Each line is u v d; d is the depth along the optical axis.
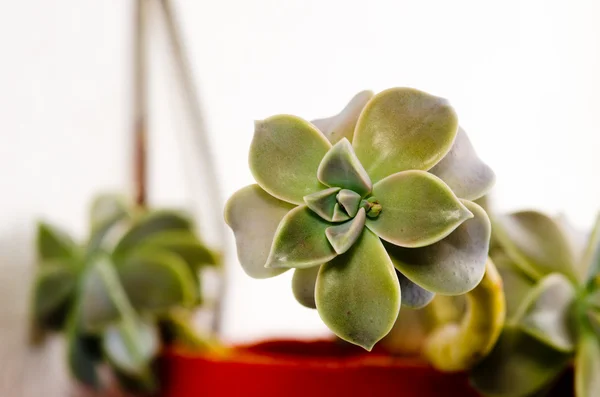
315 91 0.72
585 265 0.46
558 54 0.69
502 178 0.68
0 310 0.54
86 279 0.57
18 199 0.56
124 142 0.71
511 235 0.48
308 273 0.43
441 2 0.70
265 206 0.42
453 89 0.69
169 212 0.60
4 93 0.55
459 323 0.48
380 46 0.71
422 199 0.39
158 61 0.72
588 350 0.45
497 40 0.70
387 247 0.41
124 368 0.56
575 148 0.69
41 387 0.57
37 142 0.58
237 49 0.73
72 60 0.63
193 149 0.72
